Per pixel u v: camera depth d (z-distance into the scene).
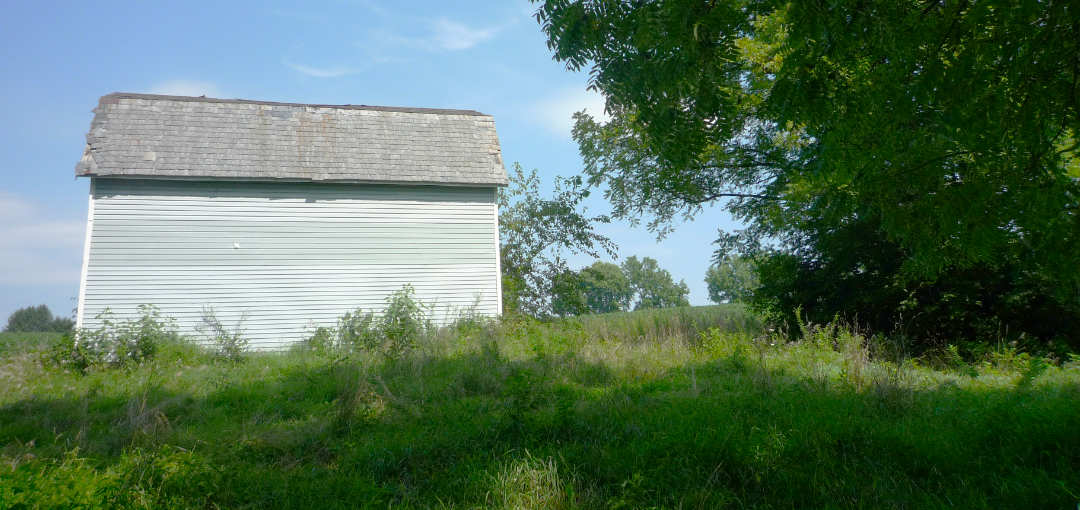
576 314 21.50
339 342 14.56
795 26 4.53
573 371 8.80
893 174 5.59
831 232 13.51
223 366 11.36
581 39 5.19
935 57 4.73
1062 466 3.86
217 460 4.67
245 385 8.90
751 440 4.44
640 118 5.18
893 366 8.62
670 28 4.36
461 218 16.53
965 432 4.76
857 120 5.15
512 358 10.63
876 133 5.33
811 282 14.51
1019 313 11.73
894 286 12.34
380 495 3.96
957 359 10.12
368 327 14.39
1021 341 11.41
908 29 4.55
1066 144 5.96
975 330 12.02
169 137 14.77
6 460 4.64
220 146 15.01
